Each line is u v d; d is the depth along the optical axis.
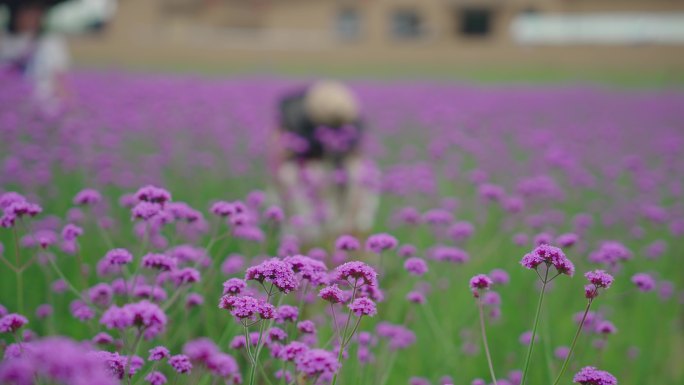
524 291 4.81
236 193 6.96
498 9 41.91
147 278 3.89
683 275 5.68
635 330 4.69
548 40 41.19
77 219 4.93
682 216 6.92
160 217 3.03
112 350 2.99
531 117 15.56
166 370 3.27
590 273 2.42
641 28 41.19
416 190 6.99
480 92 21.17
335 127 5.61
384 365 3.60
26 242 4.24
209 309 3.75
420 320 4.16
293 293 3.60
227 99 14.57
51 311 3.58
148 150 9.19
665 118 16.48
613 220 6.74
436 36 42.53
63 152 7.08
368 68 35.41
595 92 22.89
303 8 42.91
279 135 5.73
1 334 3.18
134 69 27.62
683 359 4.78
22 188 6.27
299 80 23.52
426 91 20.36
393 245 3.27
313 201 5.30
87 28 42.38
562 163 7.70
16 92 8.67
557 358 3.77
